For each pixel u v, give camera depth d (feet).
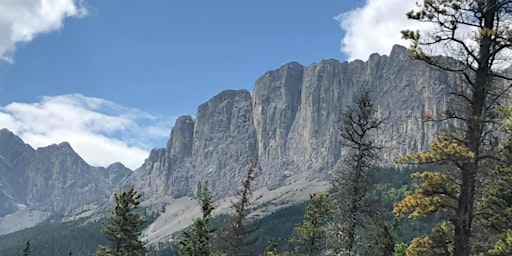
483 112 58.29
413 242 60.90
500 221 75.46
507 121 62.18
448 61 59.11
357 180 95.25
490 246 62.90
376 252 105.50
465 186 56.85
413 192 59.47
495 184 76.33
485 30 56.34
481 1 57.16
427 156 56.75
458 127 59.98
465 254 55.98
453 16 57.82
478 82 58.08
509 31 56.95
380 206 95.40
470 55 58.44
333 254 96.99
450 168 59.77
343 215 96.53
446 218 57.77
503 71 58.39
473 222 68.28
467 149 54.70
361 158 95.81
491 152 59.72
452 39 58.65
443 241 59.16
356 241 96.43
